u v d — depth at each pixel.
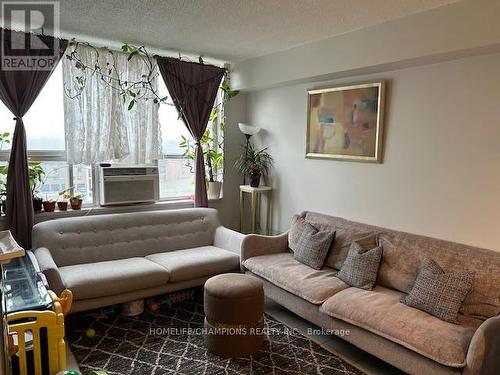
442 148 2.91
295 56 3.75
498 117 2.59
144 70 3.99
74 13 2.88
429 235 3.04
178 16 2.92
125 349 2.69
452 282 2.40
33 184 3.47
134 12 2.84
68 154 3.60
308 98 3.95
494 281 2.40
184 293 3.51
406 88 3.12
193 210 4.11
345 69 3.26
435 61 2.86
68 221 3.39
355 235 3.25
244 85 4.44
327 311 2.63
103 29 3.26
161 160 4.35
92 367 2.46
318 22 2.99
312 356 2.64
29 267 2.68
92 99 3.70
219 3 2.64
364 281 2.88
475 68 2.69
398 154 3.21
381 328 2.31
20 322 2.01
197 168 4.37
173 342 2.79
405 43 2.81
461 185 2.82
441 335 2.13
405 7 2.63
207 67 4.32
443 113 2.89
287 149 4.30
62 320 2.05
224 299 2.56
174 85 4.12
